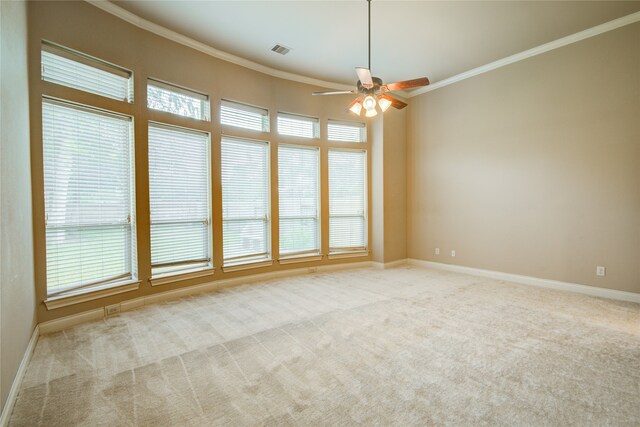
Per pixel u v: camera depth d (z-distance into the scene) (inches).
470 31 153.5
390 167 229.9
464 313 132.3
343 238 226.4
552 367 89.0
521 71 177.6
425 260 231.3
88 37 124.3
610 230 149.9
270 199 194.5
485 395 76.4
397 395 76.5
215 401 74.7
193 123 160.9
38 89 110.3
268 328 118.0
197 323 123.3
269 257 195.5
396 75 205.8
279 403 73.8
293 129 204.8
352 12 137.1
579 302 145.0
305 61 184.2
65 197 119.6
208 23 145.6
